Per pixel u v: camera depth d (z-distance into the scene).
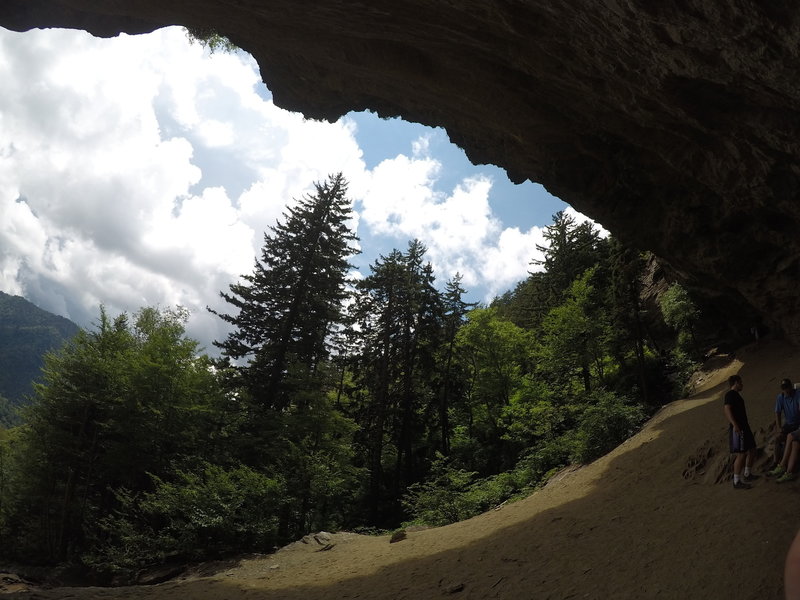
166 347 22.97
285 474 17.17
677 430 11.78
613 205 14.74
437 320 33.94
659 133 11.12
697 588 4.77
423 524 15.09
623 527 7.31
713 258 14.00
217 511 13.59
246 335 27.50
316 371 28.22
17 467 24.14
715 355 19.00
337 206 30.70
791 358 13.79
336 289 29.66
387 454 32.22
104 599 7.90
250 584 9.19
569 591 5.63
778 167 9.42
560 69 9.38
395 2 8.32
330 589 8.04
